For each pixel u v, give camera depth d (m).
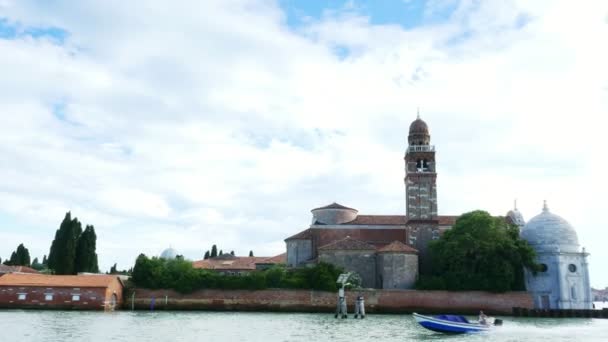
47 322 67.88
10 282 94.62
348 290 97.19
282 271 100.44
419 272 107.31
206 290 99.50
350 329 64.50
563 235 106.00
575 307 102.94
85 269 123.19
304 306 97.38
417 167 112.81
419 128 115.00
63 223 122.25
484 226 99.69
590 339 57.38
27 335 53.09
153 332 57.97
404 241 117.50
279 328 64.62
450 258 98.75
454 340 55.03
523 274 102.12
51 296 93.94
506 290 97.00
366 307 96.12
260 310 97.81
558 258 104.31
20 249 154.50
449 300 96.38
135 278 101.56
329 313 96.31
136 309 99.19
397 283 99.69
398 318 84.88
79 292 93.88
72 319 73.31
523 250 100.25
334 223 121.88
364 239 117.81
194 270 102.88
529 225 110.19
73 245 121.62
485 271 97.44
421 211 110.44
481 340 55.41
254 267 133.12
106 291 93.81
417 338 56.28
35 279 95.94
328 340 52.91
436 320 61.88
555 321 84.50
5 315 79.50
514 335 61.69
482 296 96.56
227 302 98.62
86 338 51.38
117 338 51.97
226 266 135.12
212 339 52.56
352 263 103.75
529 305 96.44
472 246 97.31
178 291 99.62
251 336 55.53
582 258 105.94
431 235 109.31
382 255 101.94
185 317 81.38
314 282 98.44
